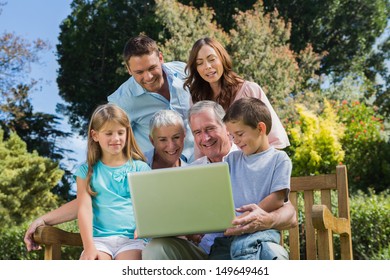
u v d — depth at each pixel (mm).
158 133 2939
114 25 16188
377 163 9477
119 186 2842
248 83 3520
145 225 2459
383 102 15789
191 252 2611
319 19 16312
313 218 2451
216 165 2389
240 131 2619
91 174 2852
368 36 16922
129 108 3990
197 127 2811
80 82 16688
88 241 2701
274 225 2469
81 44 16344
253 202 2602
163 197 2432
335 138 8734
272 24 12469
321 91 13461
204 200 2402
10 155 11508
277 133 3438
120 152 2891
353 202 5797
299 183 3061
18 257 6578
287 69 11742
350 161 9406
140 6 16203
